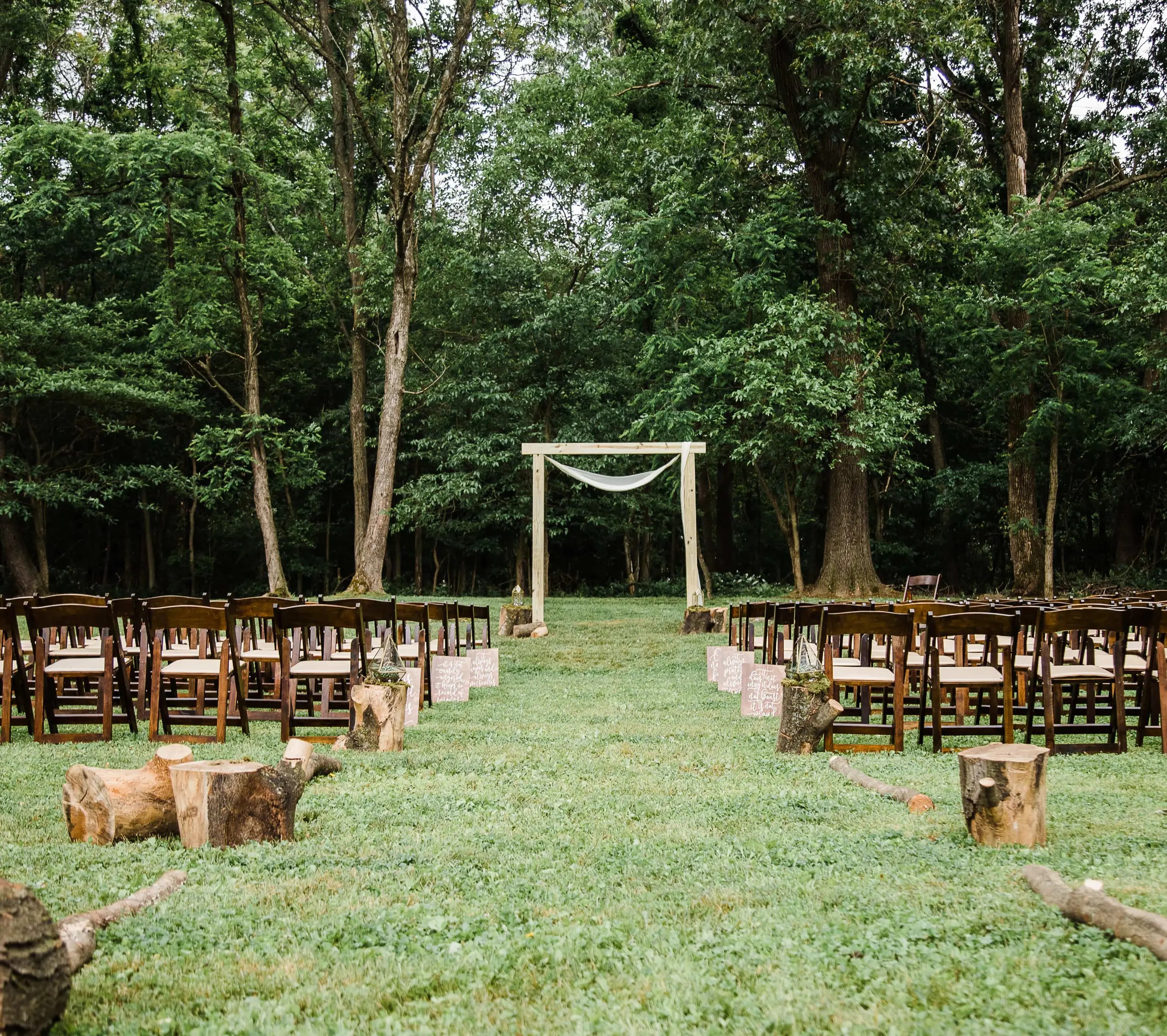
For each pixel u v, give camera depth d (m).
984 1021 2.66
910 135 23.67
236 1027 2.69
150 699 7.05
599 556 33.41
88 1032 2.68
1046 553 21.09
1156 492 26.62
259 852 4.28
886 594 20.64
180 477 25.86
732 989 2.90
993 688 7.39
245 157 21.41
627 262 23.72
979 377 24.14
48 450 26.72
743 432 21.08
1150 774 5.87
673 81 22.33
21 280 27.09
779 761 6.25
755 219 21.50
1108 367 22.06
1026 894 3.63
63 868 4.03
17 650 6.82
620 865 4.13
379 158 21.70
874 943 3.21
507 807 5.14
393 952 3.22
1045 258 20.47
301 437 23.25
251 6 23.47
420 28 21.86
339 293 28.20
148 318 27.91
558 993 2.90
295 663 7.73
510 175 26.56
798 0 18.66
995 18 22.41
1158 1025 2.63
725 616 15.58
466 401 26.19
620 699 9.51
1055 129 26.52
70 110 27.19
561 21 23.98
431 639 12.34
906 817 4.85
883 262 21.39
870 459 20.80
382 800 5.25
